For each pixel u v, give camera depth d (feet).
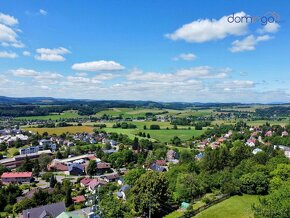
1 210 388.16
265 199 242.78
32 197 389.39
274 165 388.98
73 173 617.62
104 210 293.02
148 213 306.14
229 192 334.44
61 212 335.88
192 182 334.44
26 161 622.54
